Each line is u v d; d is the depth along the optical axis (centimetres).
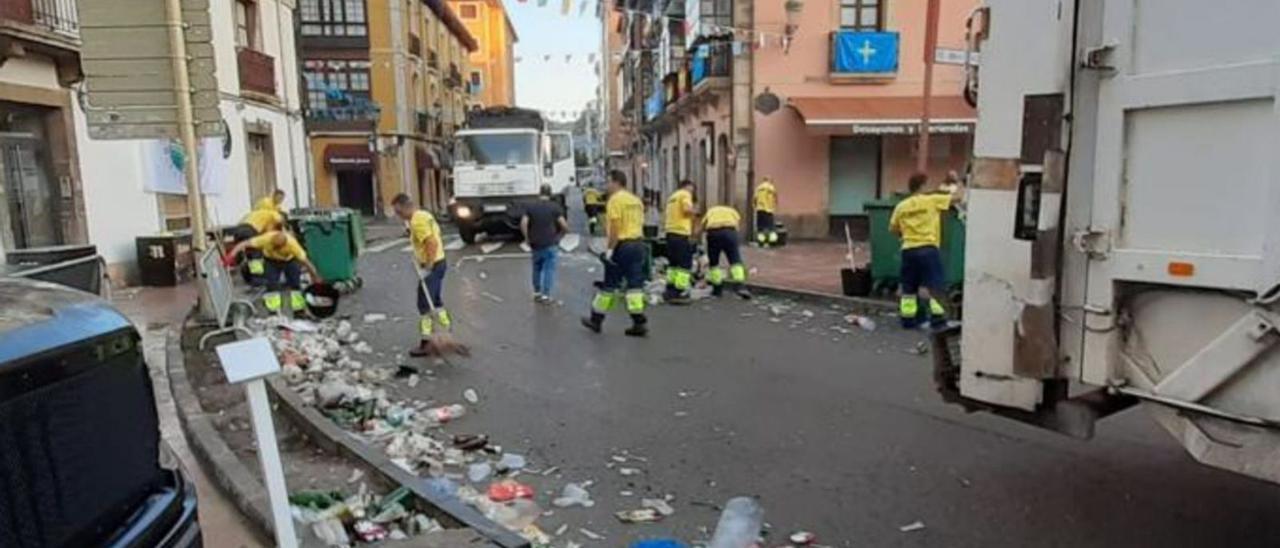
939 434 591
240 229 1253
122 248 1393
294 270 1091
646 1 3609
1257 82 284
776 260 1686
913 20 2119
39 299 262
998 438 577
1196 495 469
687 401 696
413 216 911
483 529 412
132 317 1049
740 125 2162
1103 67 329
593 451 575
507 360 865
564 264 1758
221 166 1736
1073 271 347
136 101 919
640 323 985
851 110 2058
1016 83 358
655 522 456
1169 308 322
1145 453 539
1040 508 458
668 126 3475
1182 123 308
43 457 225
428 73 4431
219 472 497
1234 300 301
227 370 311
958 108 2056
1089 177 337
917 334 957
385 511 441
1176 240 312
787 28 2119
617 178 998
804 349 893
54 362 232
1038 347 358
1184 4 304
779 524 449
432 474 526
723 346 916
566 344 941
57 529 228
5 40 1104
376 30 3753
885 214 1155
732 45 2166
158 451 286
